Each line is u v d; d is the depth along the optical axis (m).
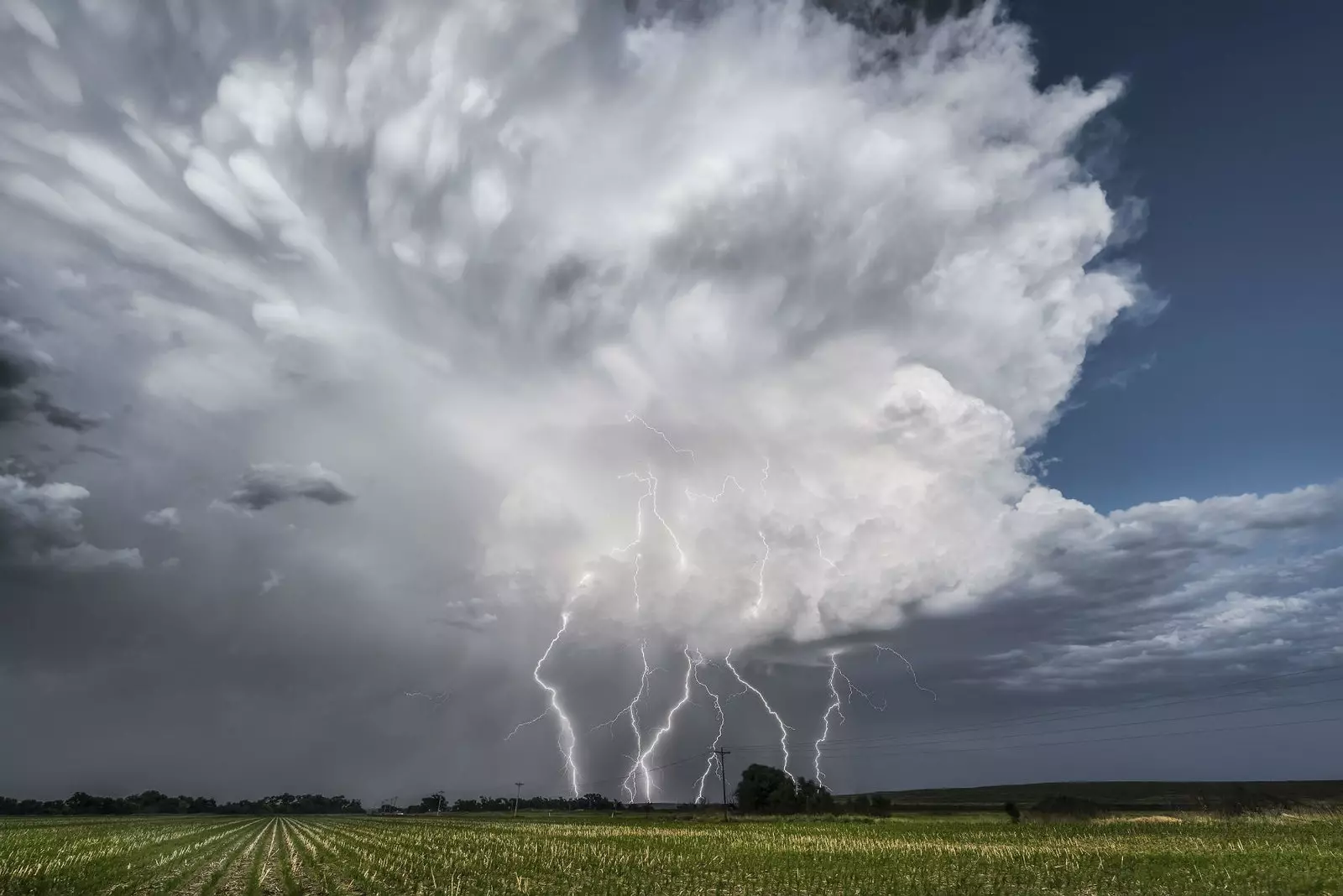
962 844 52.84
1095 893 30.97
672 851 50.50
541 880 36.66
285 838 71.25
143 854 50.00
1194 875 34.12
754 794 120.50
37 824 100.50
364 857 48.12
